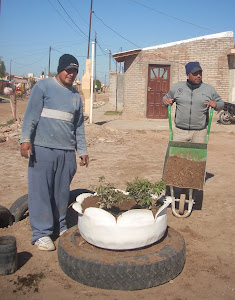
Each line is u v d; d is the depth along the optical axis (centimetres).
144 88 1781
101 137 1229
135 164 838
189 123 538
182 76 1745
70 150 403
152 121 1711
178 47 1727
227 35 1652
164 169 511
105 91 9044
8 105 3512
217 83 1692
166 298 310
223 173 764
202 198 589
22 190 615
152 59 1758
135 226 331
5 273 339
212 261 376
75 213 507
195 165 517
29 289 319
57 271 350
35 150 382
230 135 1355
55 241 414
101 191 376
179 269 343
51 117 382
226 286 329
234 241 426
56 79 388
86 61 1530
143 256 332
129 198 381
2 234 429
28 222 467
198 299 309
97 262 322
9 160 866
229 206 549
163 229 357
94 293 315
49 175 388
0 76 5947
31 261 368
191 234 442
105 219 332
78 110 406
